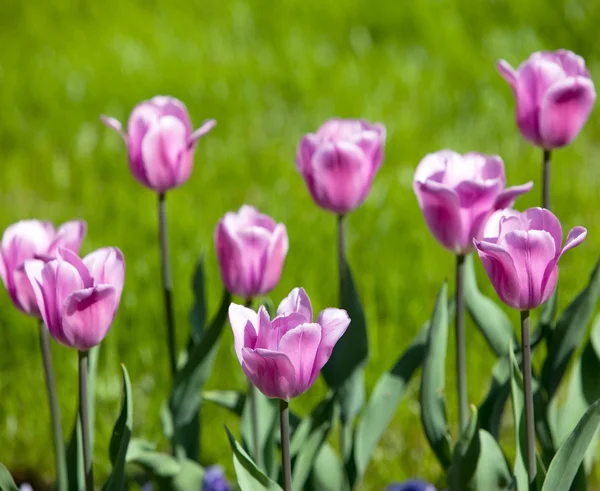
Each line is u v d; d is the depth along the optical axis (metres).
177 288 6.41
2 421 5.47
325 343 2.53
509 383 3.39
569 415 3.44
